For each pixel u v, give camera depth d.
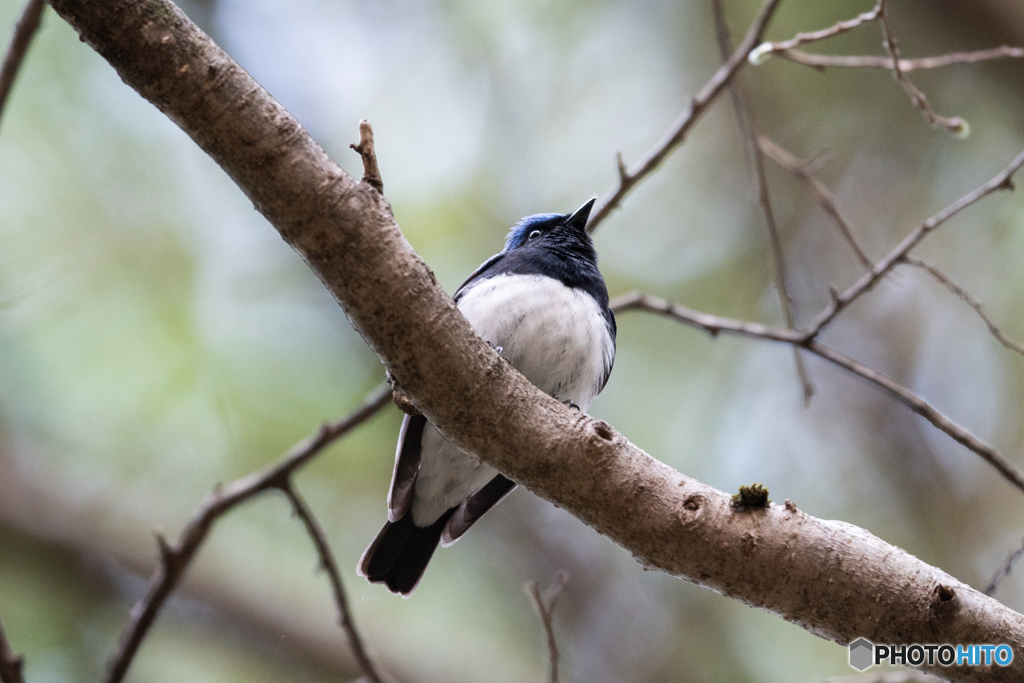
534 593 6.59
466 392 4.70
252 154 4.37
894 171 11.66
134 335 9.79
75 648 9.97
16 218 9.95
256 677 10.54
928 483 11.30
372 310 4.56
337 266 4.50
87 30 4.23
